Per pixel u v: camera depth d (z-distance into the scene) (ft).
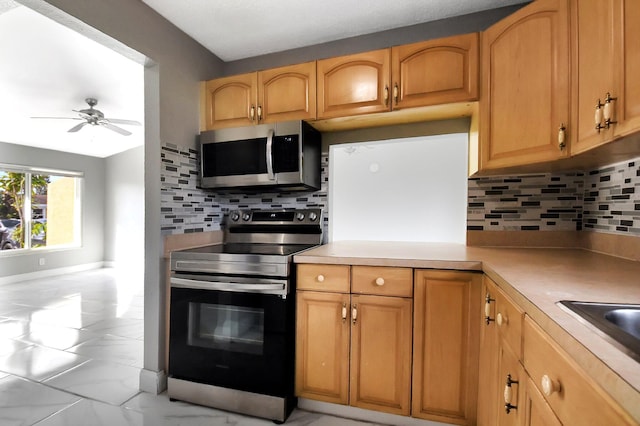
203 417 5.32
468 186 6.34
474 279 4.53
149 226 6.01
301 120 6.21
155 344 6.02
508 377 3.14
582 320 2.15
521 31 4.56
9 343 8.39
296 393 5.39
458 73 5.26
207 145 6.80
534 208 5.99
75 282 16.28
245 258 5.33
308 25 6.36
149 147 6.00
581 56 3.75
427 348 4.74
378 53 5.74
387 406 4.94
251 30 6.52
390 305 4.87
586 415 1.79
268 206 7.64
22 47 8.46
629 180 4.49
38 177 17.88
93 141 17.08
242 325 5.40
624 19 3.08
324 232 7.26
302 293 5.30
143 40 5.61
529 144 4.50
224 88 6.81
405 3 5.72
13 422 5.17
